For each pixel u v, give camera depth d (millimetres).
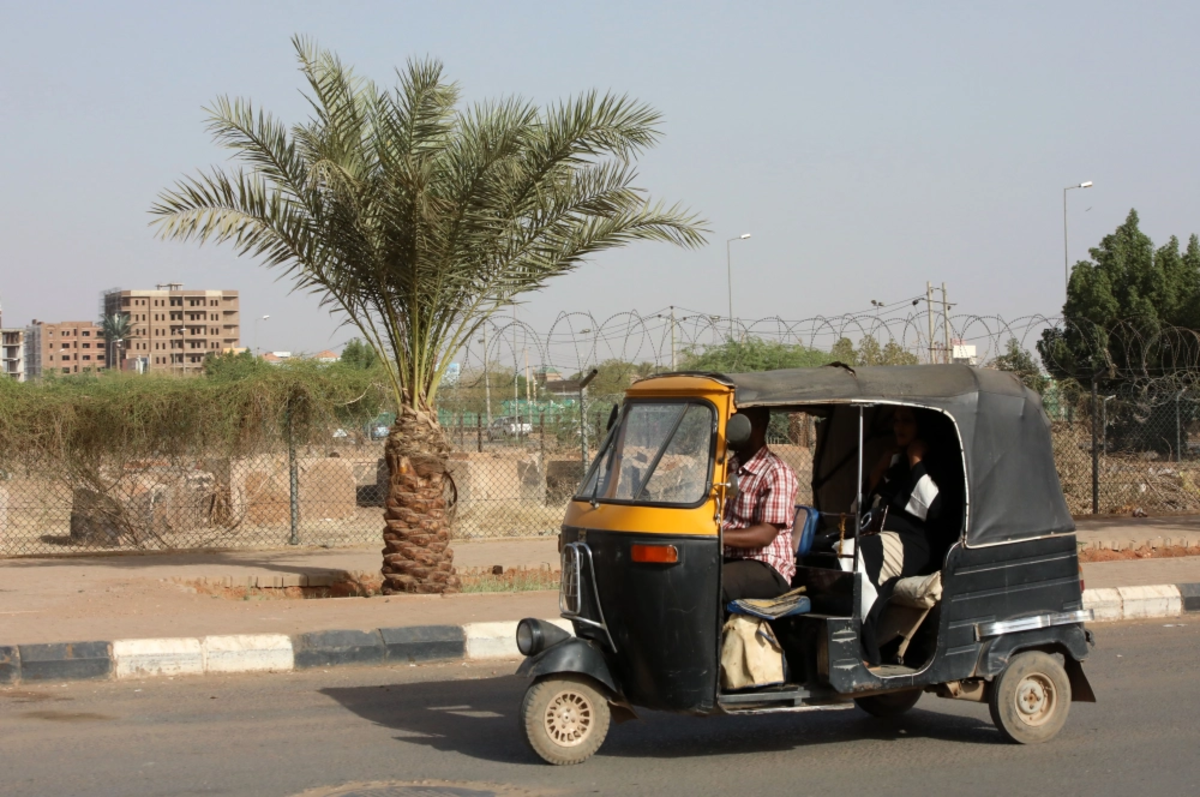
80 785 5984
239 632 9781
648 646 6148
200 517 18594
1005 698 6770
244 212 11773
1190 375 21844
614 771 6266
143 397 16609
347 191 11398
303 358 17141
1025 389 7176
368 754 6633
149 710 7824
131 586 12172
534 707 6273
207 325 186875
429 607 11242
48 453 16500
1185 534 16219
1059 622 6969
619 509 6340
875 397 6559
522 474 21203
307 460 20312
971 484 6707
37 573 13492
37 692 8406
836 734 7164
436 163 11750
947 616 6582
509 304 12586
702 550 6094
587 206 12219
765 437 6719
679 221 12633
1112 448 23844
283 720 7531
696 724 7434
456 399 20438
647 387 6668
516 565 14367
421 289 12086
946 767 6355
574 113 11523
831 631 6250
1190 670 8953
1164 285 37500
